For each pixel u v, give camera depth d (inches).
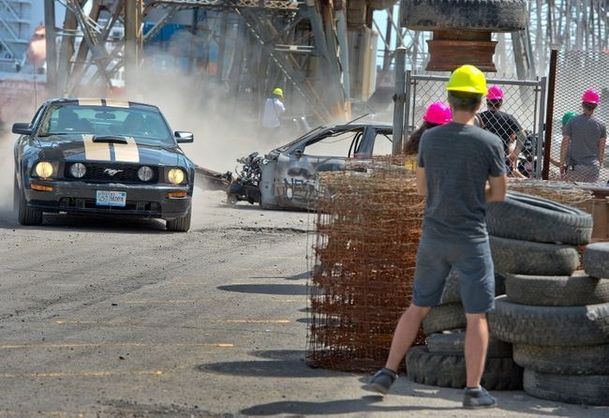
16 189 1267.2
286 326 695.1
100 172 1149.1
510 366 555.5
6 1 3211.1
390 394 534.9
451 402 522.9
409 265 589.3
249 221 1327.5
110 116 1259.8
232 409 492.7
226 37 2888.8
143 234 1159.6
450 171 501.7
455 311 561.0
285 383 548.7
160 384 535.8
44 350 603.2
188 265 951.0
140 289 818.2
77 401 496.7
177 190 1163.3
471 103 506.6
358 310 590.9
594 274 540.1
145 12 2477.9
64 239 1086.4
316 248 605.3
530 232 552.4
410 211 588.1
